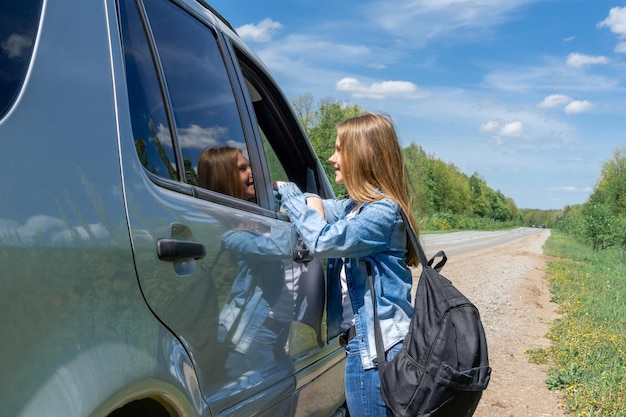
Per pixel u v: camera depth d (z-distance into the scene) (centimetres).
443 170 8531
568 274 1677
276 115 322
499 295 1184
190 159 193
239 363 192
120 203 144
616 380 546
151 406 156
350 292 237
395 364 211
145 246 149
